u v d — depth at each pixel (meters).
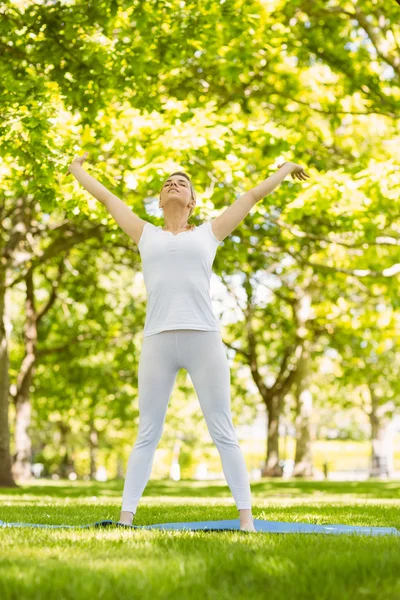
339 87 16.81
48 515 8.39
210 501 12.85
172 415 50.66
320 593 3.46
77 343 27.23
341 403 43.25
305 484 23.36
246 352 31.41
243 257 17.94
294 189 14.46
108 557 4.18
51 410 32.91
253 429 68.44
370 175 14.28
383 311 23.55
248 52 14.03
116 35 13.52
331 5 16.58
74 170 6.77
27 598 3.25
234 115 15.93
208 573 3.76
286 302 29.05
